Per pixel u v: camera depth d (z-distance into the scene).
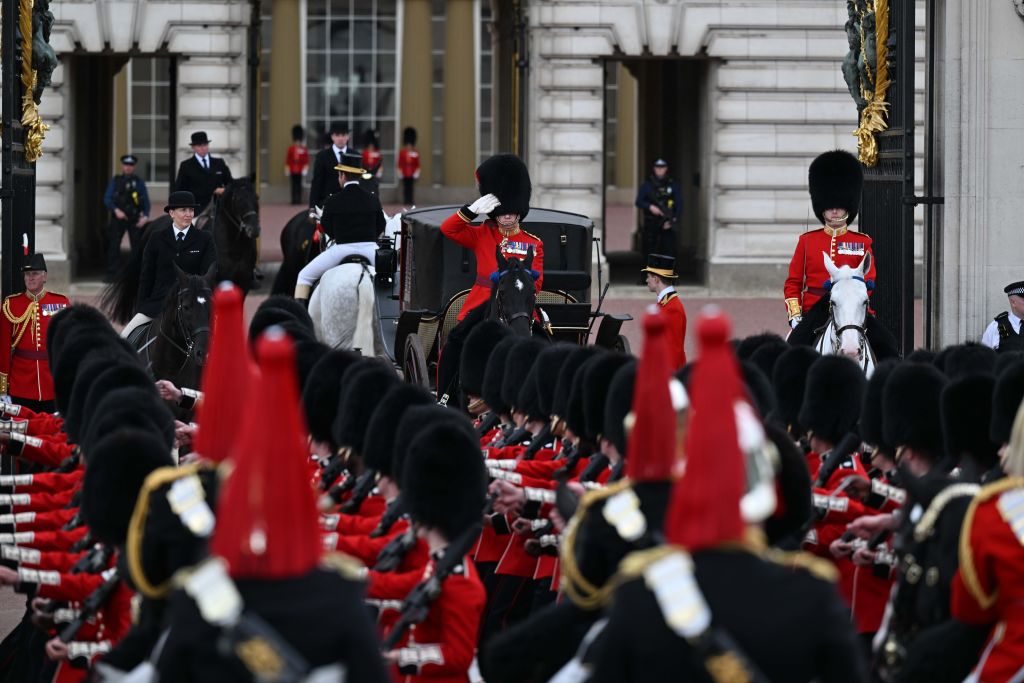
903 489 31.31
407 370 63.75
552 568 35.66
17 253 58.06
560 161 119.56
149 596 24.06
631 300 114.31
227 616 18.23
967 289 59.59
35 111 59.22
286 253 94.31
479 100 197.50
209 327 57.41
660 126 144.12
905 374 33.59
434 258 63.94
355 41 197.38
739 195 120.12
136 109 192.25
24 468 51.03
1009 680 23.73
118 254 119.94
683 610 17.97
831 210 58.78
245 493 18.09
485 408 51.00
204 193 112.25
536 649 25.06
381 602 27.58
